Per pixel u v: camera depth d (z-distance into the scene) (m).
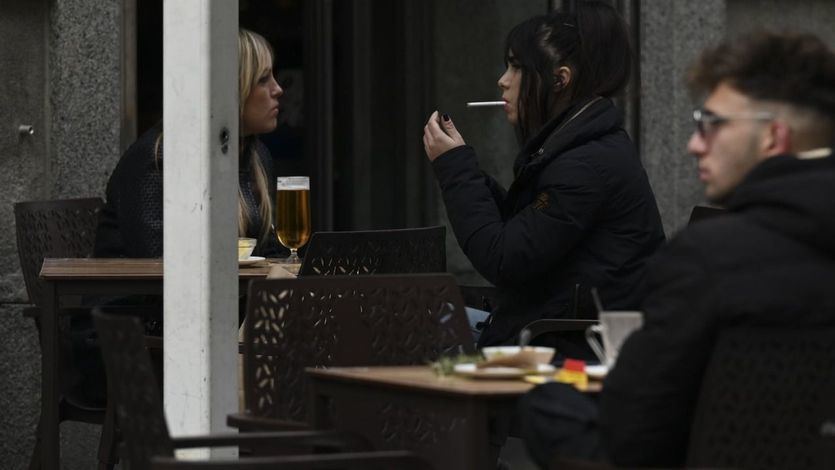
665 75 30.98
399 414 11.98
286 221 20.83
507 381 11.44
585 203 17.44
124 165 22.22
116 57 27.03
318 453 12.38
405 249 18.61
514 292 18.02
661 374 9.81
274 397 14.11
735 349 9.66
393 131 32.25
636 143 30.89
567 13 18.44
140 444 11.09
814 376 9.77
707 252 9.76
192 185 15.45
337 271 18.06
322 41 30.98
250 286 14.08
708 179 10.51
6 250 26.53
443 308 14.55
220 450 15.38
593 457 10.23
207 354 15.35
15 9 26.62
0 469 26.48
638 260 17.75
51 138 26.84
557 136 17.77
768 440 9.80
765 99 10.28
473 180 18.08
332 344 14.40
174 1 15.57
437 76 32.09
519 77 18.41
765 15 31.97
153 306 20.88
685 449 10.08
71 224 23.06
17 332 26.55
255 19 30.66
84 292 18.45
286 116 30.98
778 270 9.67
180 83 15.55
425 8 32.06
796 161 10.01
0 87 26.56
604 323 11.70
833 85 10.30
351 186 31.89
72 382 20.11
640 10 30.81
